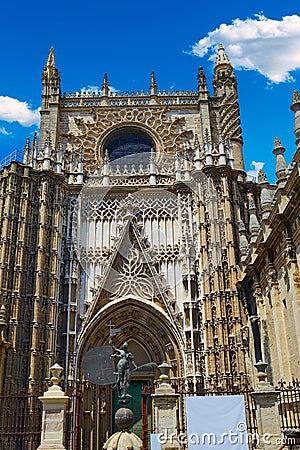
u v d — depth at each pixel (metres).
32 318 33.47
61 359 34.41
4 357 31.39
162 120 44.38
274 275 28.92
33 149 39.47
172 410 19.47
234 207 38.00
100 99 45.50
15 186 36.81
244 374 32.06
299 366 24.42
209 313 34.94
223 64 46.28
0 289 33.16
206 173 38.97
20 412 30.55
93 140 43.69
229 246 36.06
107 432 34.81
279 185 27.02
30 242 35.91
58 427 18.50
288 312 26.44
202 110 44.22
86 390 34.41
